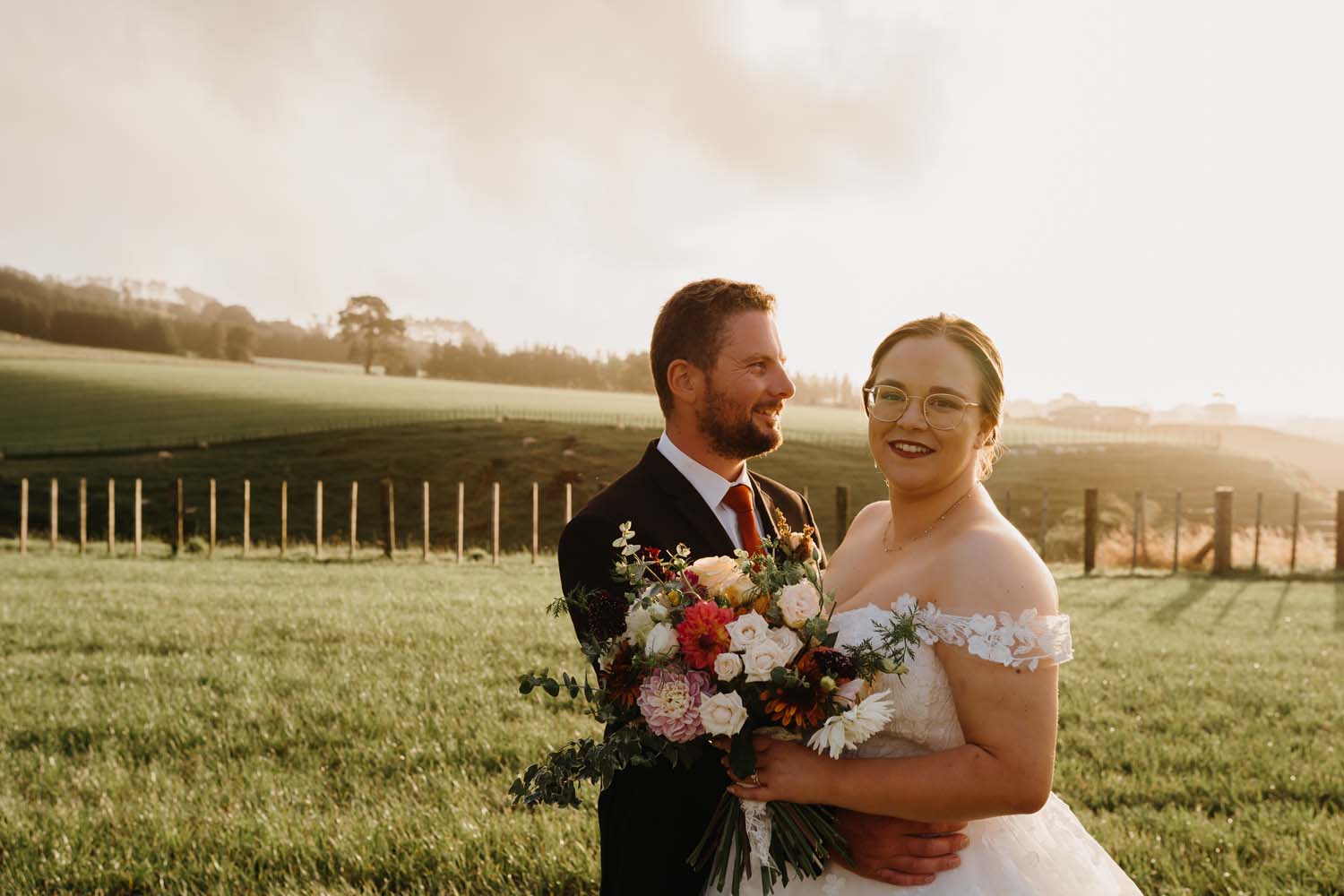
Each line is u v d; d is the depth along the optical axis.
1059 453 57.22
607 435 55.59
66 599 12.26
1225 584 16.33
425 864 4.43
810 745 2.26
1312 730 6.65
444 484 45.19
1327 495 52.22
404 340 179.62
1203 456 57.03
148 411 69.88
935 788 2.25
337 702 7.06
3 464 47.91
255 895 4.18
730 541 3.14
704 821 2.68
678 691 2.29
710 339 3.10
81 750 6.23
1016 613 2.31
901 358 2.63
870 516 3.15
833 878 2.50
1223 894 4.18
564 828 4.78
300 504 41.81
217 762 5.86
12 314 170.50
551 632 9.87
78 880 4.29
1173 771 5.78
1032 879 2.54
